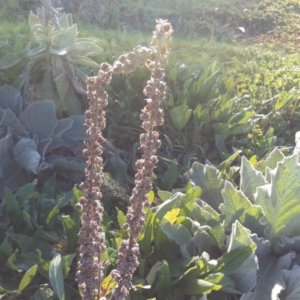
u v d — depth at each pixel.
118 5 2.60
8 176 1.37
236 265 1.05
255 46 2.67
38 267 1.07
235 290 1.06
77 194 1.15
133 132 1.65
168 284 1.03
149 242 1.10
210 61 2.18
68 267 1.03
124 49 2.08
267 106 1.95
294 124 1.96
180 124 1.64
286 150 1.72
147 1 2.80
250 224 1.20
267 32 2.94
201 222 1.20
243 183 1.33
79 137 1.52
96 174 0.76
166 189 1.46
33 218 1.21
